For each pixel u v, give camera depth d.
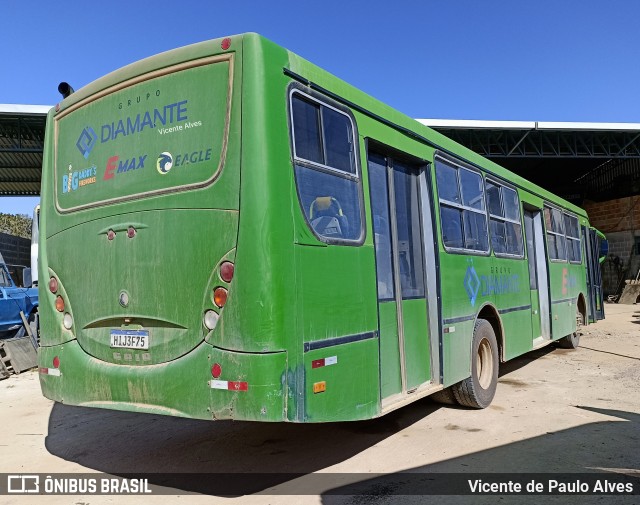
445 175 6.27
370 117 4.89
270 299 3.56
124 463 5.04
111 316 4.23
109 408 4.18
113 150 4.43
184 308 3.83
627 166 25.58
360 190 4.58
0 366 9.52
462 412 6.54
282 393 3.55
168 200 3.99
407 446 5.32
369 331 4.43
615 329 14.99
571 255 11.48
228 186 3.73
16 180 22.98
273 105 3.77
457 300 6.20
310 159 4.04
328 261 4.05
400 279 5.29
